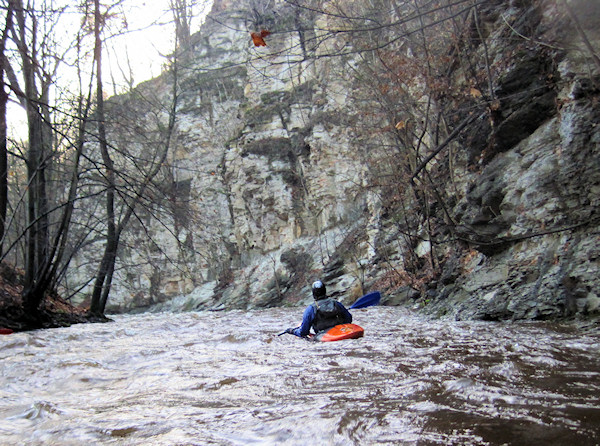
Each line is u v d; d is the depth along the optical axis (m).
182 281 37.09
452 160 13.06
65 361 5.64
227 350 6.38
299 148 31.31
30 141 13.79
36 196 14.73
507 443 2.09
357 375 3.97
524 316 8.11
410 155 13.31
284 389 3.58
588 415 2.44
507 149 10.26
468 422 2.41
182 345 7.36
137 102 20.09
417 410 2.69
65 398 3.67
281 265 30.56
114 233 20.05
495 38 10.82
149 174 14.98
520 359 4.23
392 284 18.45
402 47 13.65
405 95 13.30
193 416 2.87
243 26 38.62
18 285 16.73
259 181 32.97
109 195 19.25
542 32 9.36
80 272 36.53
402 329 8.13
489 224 10.16
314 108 30.28
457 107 12.11
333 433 2.37
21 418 3.01
